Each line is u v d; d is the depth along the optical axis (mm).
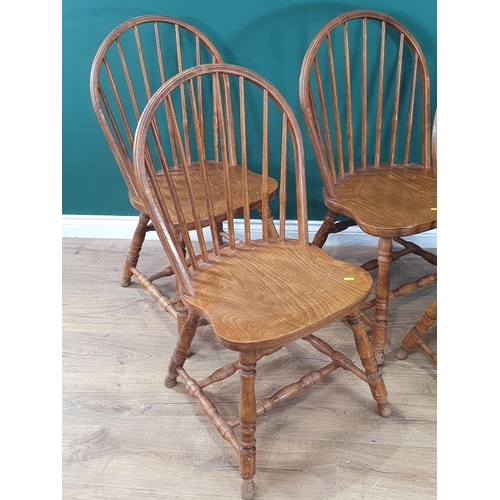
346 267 1282
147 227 1859
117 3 1838
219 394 1506
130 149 2080
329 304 1147
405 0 1734
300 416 1421
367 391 1493
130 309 1872
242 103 1292
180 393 1515
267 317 1112
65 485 1265
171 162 2074
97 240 2305
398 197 1580
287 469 1284
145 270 2070
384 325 1529
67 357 1653
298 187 1349
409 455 1304
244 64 1894
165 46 1894
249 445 1174
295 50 1847
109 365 1618
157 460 1322
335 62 1854
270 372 1569
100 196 2223
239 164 1936
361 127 1844
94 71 1562
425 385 1496
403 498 1208
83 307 1885
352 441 1346
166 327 1779
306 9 1778
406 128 1832
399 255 1805
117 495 1242
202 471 1294
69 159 2146
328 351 1394
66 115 2057
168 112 1201
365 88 1707
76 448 1355
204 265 1325
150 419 1434
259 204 1566
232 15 1817
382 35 1681
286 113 1303
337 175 1793
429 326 1477
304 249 1372
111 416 1445
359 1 1748
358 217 1461
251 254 1363
